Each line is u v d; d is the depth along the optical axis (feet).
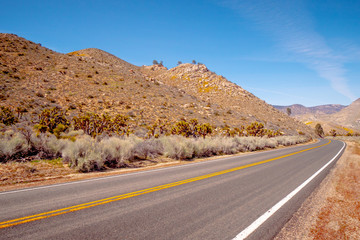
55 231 10.42
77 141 31.01
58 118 67.67
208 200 15.78
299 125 258.37
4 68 126.93
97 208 13.75
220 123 150.41
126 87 173.88
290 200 16.31
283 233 10.94
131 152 35.78
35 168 26.04
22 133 32.35
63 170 26.48
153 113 132.46
